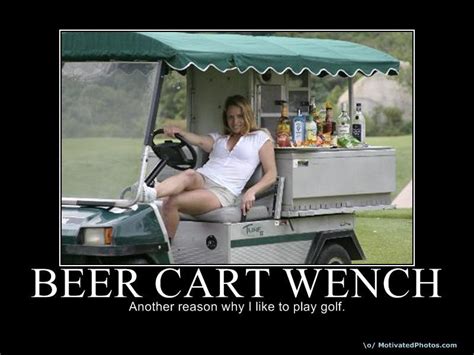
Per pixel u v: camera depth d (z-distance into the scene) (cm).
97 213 1872
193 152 2038
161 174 2138
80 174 1916
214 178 2025
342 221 2203
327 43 2288
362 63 2219
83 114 1920
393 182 2259
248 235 2014
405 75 4466
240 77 2144
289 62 2047
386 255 2638
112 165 1902
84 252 1827
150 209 1886
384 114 4438
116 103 1906
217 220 1998
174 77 2281
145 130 1886
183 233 2039
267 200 2069
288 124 2130
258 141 2048
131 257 1872
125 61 1906
